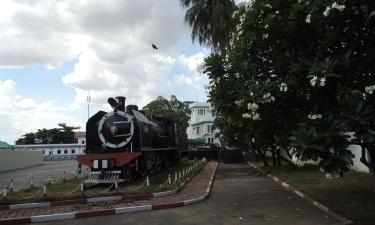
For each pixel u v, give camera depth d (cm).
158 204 1131
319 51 954
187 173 2023
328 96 952
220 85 1186
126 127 1766
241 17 1138
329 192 1259
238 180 1947
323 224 895
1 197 1222
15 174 2797
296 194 1370
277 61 1109
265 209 1094
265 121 1142
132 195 1257
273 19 1067
